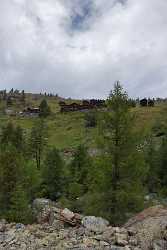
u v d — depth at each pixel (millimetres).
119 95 27578
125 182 26438
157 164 54625
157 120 113688
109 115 27219
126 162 26375
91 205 26828
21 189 31016
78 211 34156
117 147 26562
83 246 11625
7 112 185125
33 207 29844
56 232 13336
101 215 25594
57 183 53312
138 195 26078
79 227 13938
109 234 12516
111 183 26547
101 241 11938
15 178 32812
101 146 27109
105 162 26531
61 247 11680
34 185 39531
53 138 122375
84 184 50000
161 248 11180
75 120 143875
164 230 12125
